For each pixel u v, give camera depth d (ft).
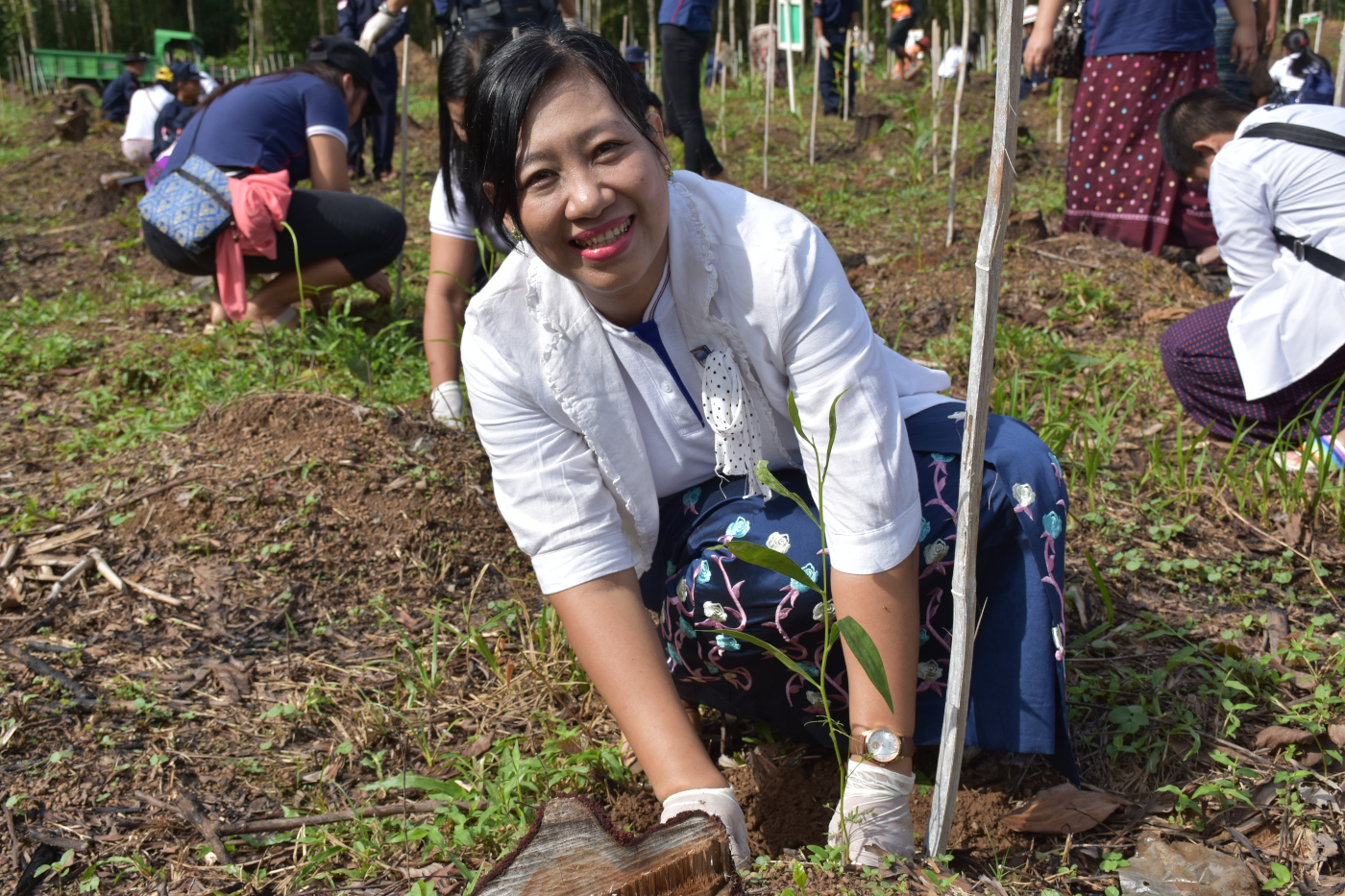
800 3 27.07
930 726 6.40
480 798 6.51
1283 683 7.45
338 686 8.25
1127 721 6.91
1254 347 10.94
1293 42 18.06
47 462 12.01
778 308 5.49
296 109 15.05
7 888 6.36
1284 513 9.75
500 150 4.97
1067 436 10.63
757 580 6.16
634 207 5.07
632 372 5.95
